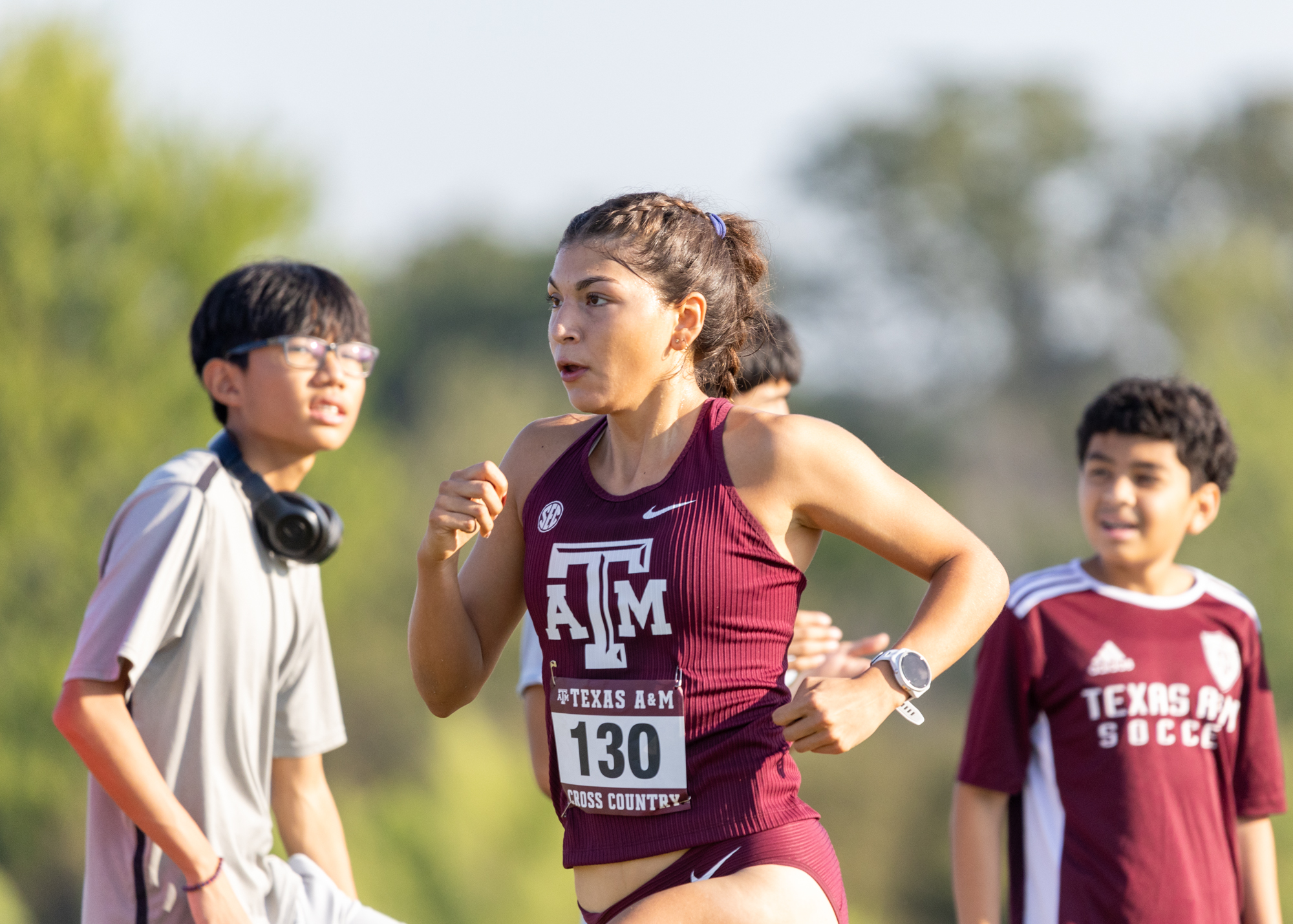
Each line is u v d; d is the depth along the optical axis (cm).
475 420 11419
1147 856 1268
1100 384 16388
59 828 6956
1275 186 16988
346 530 8656
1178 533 1352
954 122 16600
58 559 6638
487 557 1054
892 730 11162
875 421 16175
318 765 1352
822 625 1405
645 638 929
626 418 979
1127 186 17225
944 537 975
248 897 1202
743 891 904
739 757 928
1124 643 1318
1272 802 1341
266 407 1240
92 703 1116
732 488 940
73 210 6662
